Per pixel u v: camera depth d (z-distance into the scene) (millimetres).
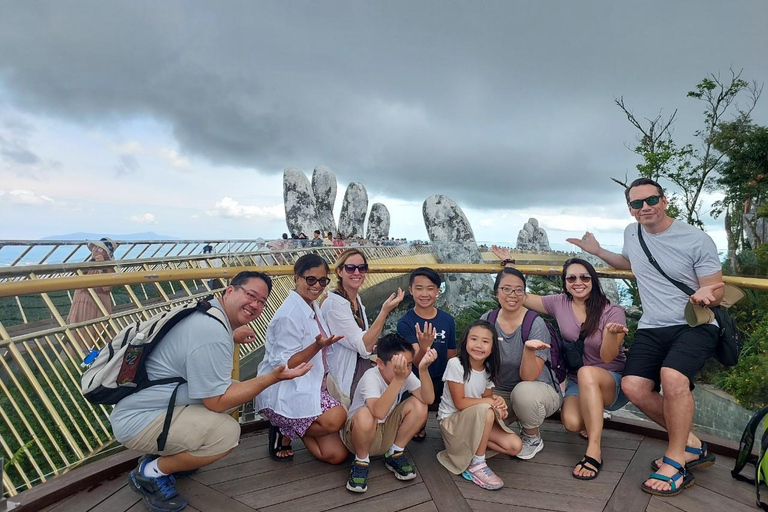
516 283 2789
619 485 2414
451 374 2645
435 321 3137
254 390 2143
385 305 2717
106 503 2180
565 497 2305
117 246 8617
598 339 2838
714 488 2395
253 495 2299
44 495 2117
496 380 2891
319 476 2514
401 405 2566
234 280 2299
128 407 2090
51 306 3123
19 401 3377
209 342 2080
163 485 2148
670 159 16891
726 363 2510
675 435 2391
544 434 3121
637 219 2746
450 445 2594
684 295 2594
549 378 2863
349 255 2973
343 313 2781
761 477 2305
